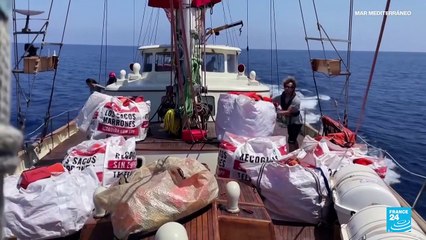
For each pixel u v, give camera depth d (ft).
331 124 23.56
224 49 27.50
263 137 17.87
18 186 12.46
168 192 10.71
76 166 15.12
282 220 14.92
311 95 91.71
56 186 12.22
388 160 41.75
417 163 43.65
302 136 27.96
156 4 20.34
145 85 24.73
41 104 70.74
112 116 18.98
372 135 57.31
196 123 20.29
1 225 2.56
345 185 13.76
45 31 18.01
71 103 73.46
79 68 154.10
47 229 11.81
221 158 16.98
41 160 21.58
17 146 2.42
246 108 19.22
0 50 2.38
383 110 79.82
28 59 16.79
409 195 32.45
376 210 11.25
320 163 16.01
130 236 10.27
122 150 15.78
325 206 14.49
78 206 12.20
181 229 8.32
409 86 126.11
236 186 12.24
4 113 2.41
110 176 15.24
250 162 16.21
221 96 20.11
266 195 14.98
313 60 20.48
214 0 21.39
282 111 22.94
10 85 2.46
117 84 25.58
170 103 21.76
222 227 11.66
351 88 112.37
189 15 20.08
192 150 18.61
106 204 11.07
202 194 11.13
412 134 58.59
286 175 14.64
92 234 11.03
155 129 22.52
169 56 26.81
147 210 10.33
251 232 11.62
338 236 13.61
